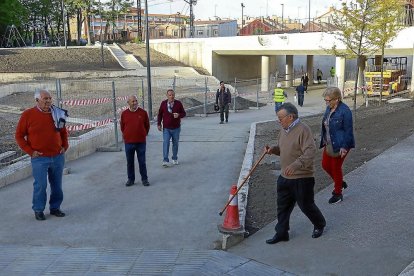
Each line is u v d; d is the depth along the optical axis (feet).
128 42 199.72
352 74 148.46
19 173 30.99
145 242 19.93
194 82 130.41
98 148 40.73
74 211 24.49
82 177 31.68
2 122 63.98
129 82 117.60
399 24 67.10
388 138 35.91
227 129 54.13
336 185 22.17
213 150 40.27
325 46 112.47
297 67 203.92
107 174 32.40
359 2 55.47
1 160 36.68
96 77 132.57
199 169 33.30
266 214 21.79
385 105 73.31
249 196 24.57
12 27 182.19
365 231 18.98
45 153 22.81
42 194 23.11
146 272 16.97
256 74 170.50
